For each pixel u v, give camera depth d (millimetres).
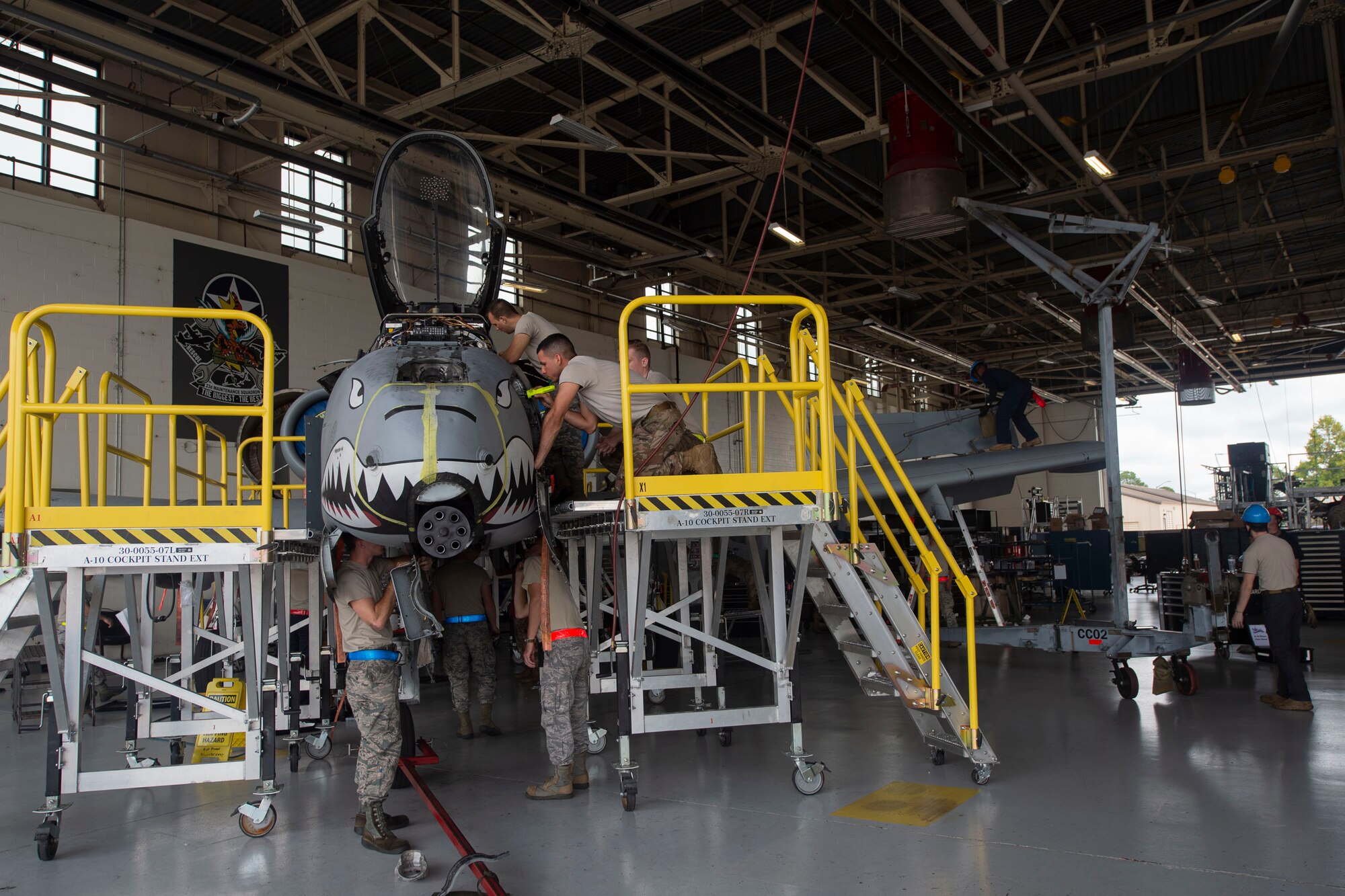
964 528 10336
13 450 3975
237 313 4188
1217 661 9484
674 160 16531
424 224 4836
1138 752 5281
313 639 6020
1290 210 20000
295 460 6172
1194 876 3262
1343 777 4609
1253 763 4941
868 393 31250
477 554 6602
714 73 13484
